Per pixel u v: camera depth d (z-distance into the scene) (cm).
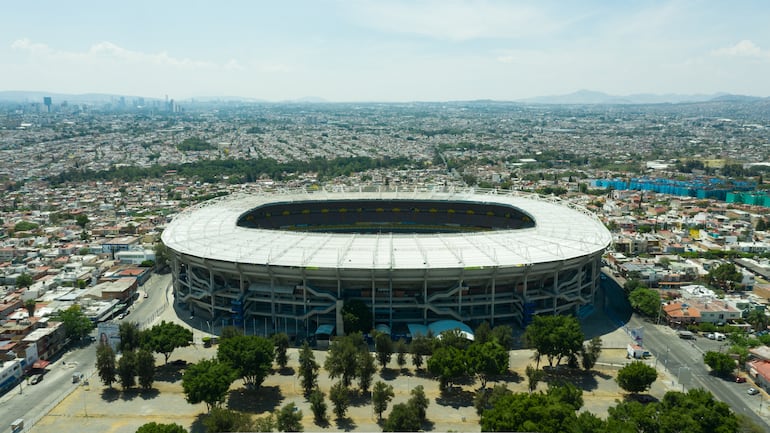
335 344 16675
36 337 17750
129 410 14800
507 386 16012
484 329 17900
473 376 16650
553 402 12488
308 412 14550
